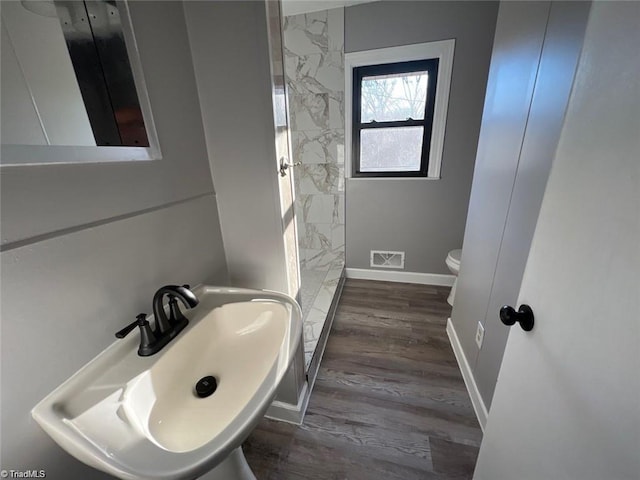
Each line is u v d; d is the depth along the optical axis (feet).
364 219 8.35
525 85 3.15
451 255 6.93
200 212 3.07
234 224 3.40
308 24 6.83
